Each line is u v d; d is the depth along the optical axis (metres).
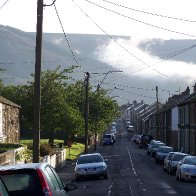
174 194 26.50
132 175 41.38
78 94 68.12
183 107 75.75
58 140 88.00
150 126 135.00
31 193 10.77
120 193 27.23
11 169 10.98
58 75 53.59
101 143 108.44
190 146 68.69
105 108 85.94
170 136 93.31
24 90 56.12
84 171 36.59
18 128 52.34
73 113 58.72
